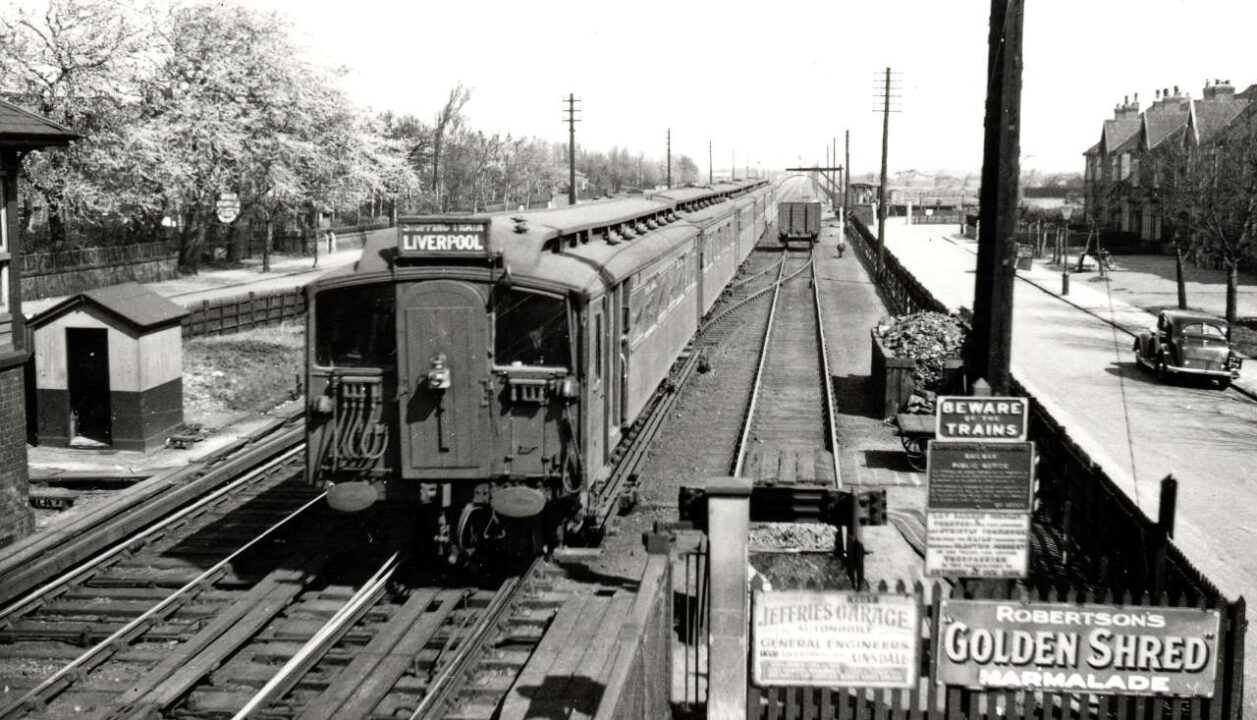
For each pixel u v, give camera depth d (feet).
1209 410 78.18
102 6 122.62
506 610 34.14
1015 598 26.55
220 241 169.07
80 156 123.54
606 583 36.83
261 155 146.92
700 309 81.10
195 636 32.78
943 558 26.71
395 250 35.50
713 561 25.93
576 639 31.71
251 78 146.82
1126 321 123.34
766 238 214.48
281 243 188.96
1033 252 206.59
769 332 97.81
